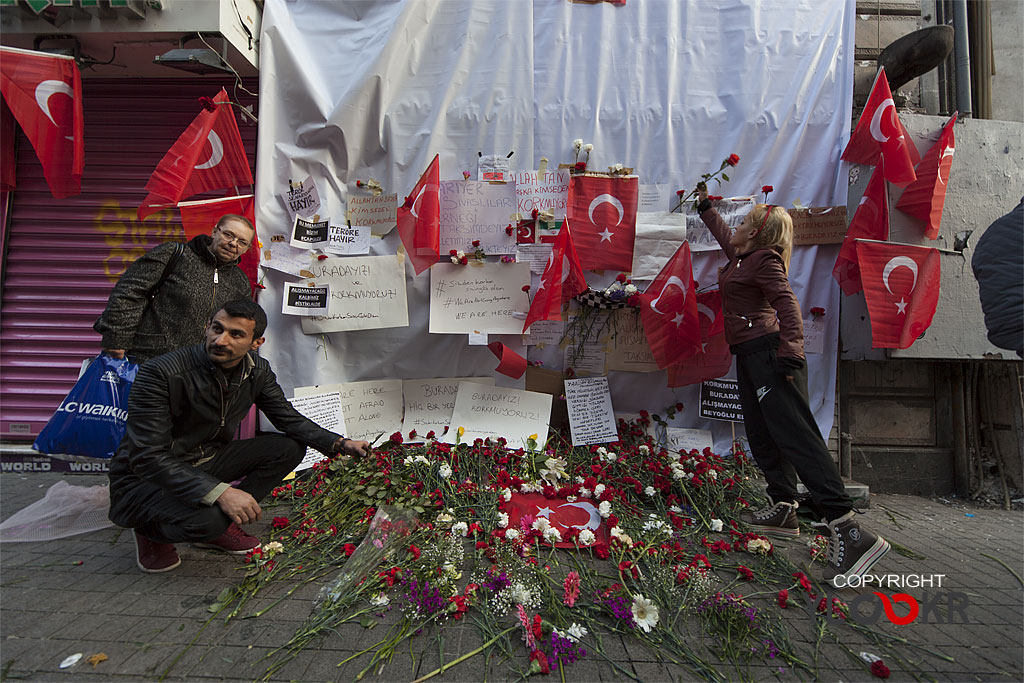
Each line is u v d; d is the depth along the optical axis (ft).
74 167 10.44
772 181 11.84
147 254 8.36
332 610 6.16
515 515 8.71
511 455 10.47
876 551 7.36
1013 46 14.58
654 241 11.79
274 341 11.70
